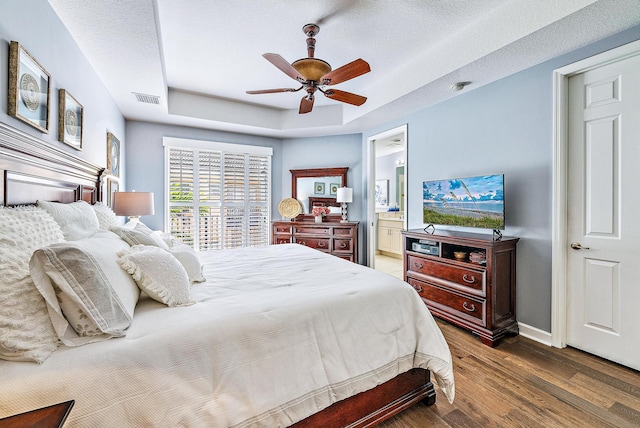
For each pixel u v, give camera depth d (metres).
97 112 2.69
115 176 3.36
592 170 2.21
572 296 2.32
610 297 2.12
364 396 1.44
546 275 2.42
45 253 0.96
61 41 1.91
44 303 0.96
